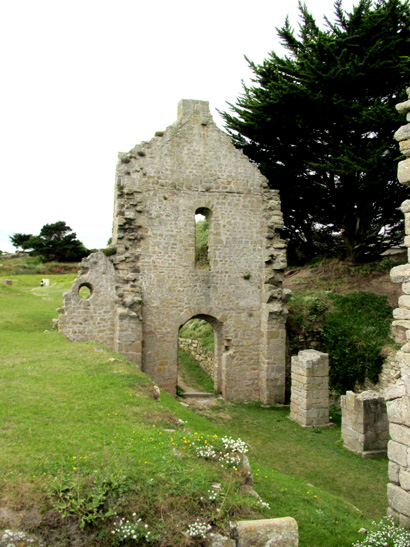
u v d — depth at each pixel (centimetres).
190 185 1883
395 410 858
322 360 1609
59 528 562
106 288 1750
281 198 2403
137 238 1805
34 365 1260
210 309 1888
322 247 2752
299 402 1633
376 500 1080
